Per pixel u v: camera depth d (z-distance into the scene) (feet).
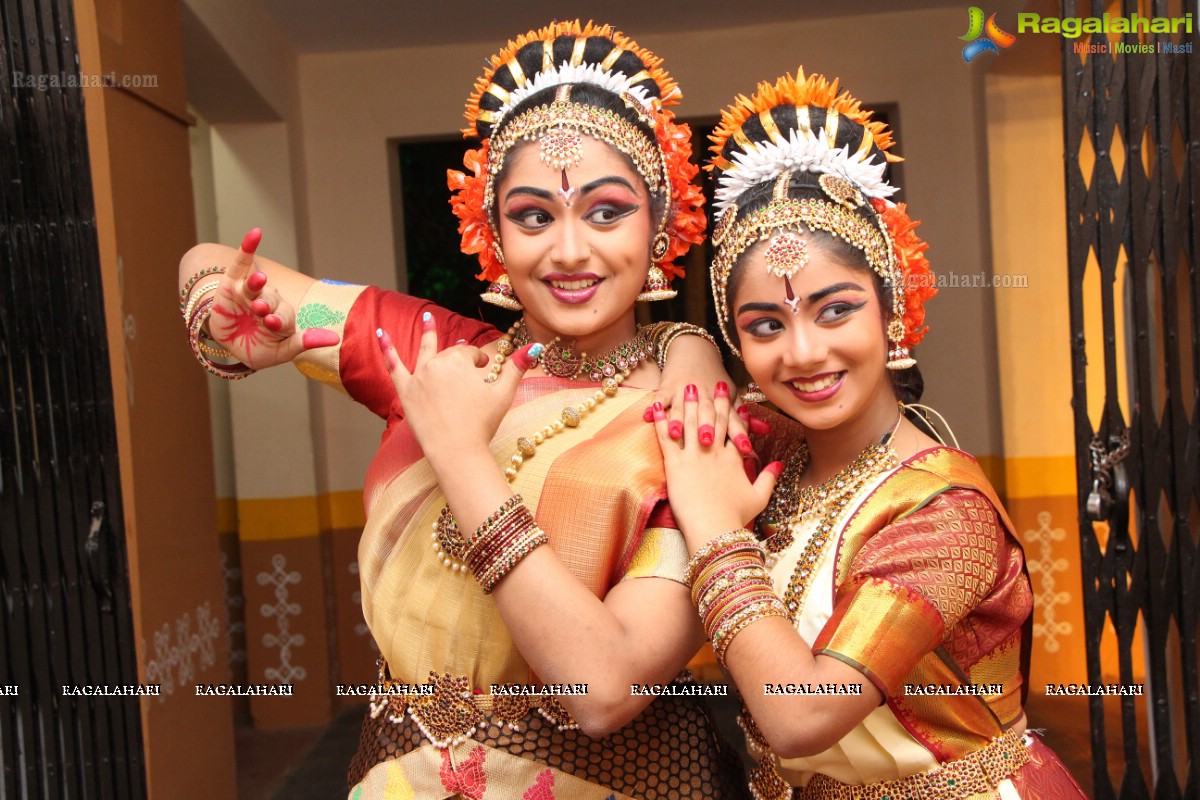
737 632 3.96
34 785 6.59
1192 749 6.70
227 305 4.50
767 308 4.44
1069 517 14.96
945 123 15.51
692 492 4.20
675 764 4.53
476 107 4.97
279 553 15.57
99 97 8.61
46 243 6.59
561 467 4.35
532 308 4.59
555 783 4.33
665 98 4.88
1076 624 14.93
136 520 8.93
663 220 4.76
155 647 9.26
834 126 4.74
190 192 11.12
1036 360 14.97
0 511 6.52
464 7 14.38
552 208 4.41
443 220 17.87
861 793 4.56
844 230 4.39
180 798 9.61
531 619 3.88
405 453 4.70
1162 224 6.72
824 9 15.11
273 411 15.53
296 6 14.11
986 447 15.72
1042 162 14.73
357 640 16.57
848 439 4.80
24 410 6.55
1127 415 12.56
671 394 4.60
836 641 4.00
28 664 6.59
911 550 4.20
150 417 9.62
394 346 4.97
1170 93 6.67
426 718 4.42
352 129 16.21
